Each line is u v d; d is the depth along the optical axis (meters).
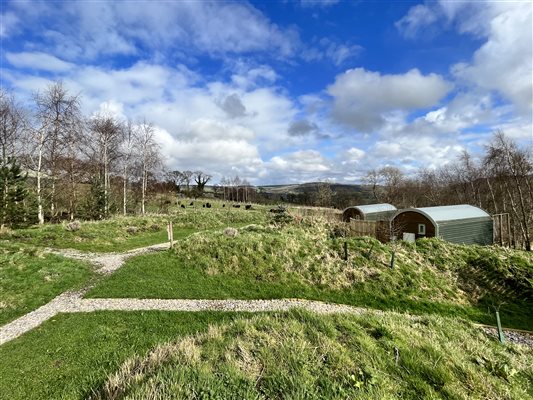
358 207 35.06
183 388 3.76
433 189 62.00
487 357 5.98
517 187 29.50
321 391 3.95
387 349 5.35
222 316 10.80
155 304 11.62
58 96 26.92
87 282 13.88
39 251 16.48
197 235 20.41
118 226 25.52
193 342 5.48
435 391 4.48
